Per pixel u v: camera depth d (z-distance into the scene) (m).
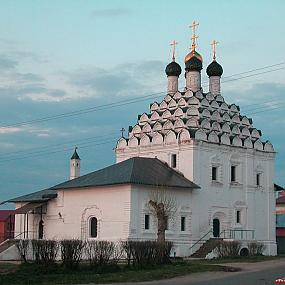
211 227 67.12
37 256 37.75
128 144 72.69
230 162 70.50
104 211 62.06
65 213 66.25
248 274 37.62
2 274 35.22
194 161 66.12
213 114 71.69
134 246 39.75
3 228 88.69
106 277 34.47
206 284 31.61
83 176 66.00
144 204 61.03
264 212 73.75
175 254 62.22
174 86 74.88
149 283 32.47
